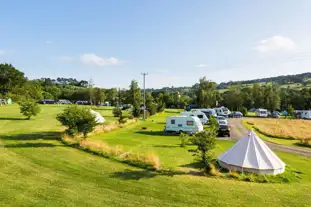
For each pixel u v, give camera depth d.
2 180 11.58
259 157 15.80
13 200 9.51
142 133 32.69
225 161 16.30
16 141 21.58
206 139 15.70
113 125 35.75
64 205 9.39
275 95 88.62
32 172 13.15
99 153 17.95
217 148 24.22
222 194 11.56
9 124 32.94
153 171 14.70
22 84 102.50
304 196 11.94
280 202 10.98
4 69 97.19
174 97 108.50
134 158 16.77
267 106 89.12
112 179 12.84
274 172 15.33
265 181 14.17
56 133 26.84
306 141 29.11
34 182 11.65
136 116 53.06
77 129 22.45
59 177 12.62
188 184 12.70
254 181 14.08
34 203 9.39
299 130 40.66
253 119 61.88
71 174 13.24
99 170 14.26
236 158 16.02
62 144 21.11
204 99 83.25
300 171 17.17
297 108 96.19
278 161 16.08
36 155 16.84
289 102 97.38
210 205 10.25
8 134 25.02
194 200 10.66
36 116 44.72
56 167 14.30
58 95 120.44
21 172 13.02
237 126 45.00
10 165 14.11
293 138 33.03
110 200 10.16
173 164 17.00
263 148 16.41
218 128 31.72
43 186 11.21
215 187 12.49
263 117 71.81
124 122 40.28
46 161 15.45
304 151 25.09
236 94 92.38
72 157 16.80
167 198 10.73
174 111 84.38
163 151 21.67
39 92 102.06
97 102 100.00
